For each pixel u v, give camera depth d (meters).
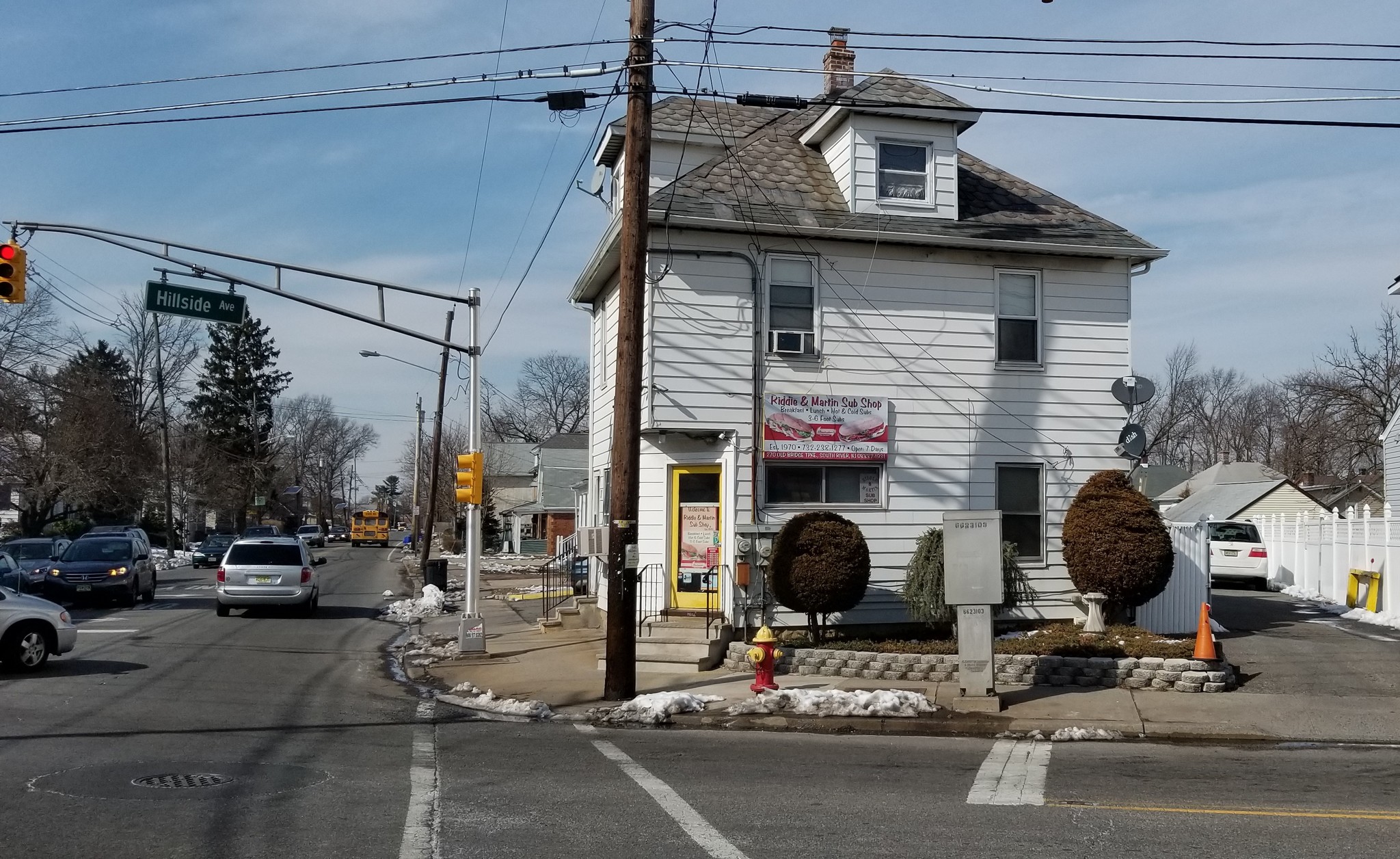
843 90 19.97
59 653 15.91
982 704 12.81
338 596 32.84
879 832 7.66
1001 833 7.64
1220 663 14.05
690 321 17.67
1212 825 7.88
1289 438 65.00
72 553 28.38
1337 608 21.58
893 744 11.47
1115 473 17.11
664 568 17.75
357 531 93.88
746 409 17.75
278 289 17.66
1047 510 18.73
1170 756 10.79
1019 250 18.80
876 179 18.84
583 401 102.56
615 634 13.75
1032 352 19.00
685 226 17.62
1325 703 13.10
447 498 84.25
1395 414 34.81
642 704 12.88
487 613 26.98
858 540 16.30
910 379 18.42
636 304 13.80
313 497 139.62
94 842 7.14
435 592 29.09
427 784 9.10
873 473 18.31
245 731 11.62
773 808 8.34
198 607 27.84
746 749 11.09
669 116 21.67
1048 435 18.86
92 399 49.88
